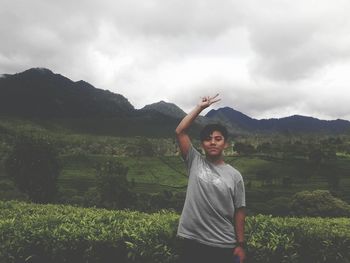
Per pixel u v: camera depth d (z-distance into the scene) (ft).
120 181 95.66
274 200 135.03
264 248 10.42
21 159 85.35
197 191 7.83
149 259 10.16
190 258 7.82
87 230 10.68
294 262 10.64
